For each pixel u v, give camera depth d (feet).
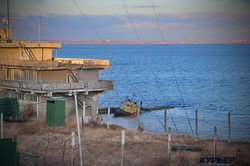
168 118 399.24
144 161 185.47
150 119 392.68
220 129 336.29
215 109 505.25
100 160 187.83
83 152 202.59
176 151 208.74
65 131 260.83
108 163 182.50
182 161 185.57
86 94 320.91
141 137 249.14
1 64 340.80
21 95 329.93
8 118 293.02
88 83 321.73
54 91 304.71
